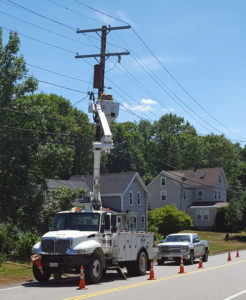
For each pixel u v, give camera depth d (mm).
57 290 14414
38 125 27891
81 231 17016
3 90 26469
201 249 29078
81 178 63062
